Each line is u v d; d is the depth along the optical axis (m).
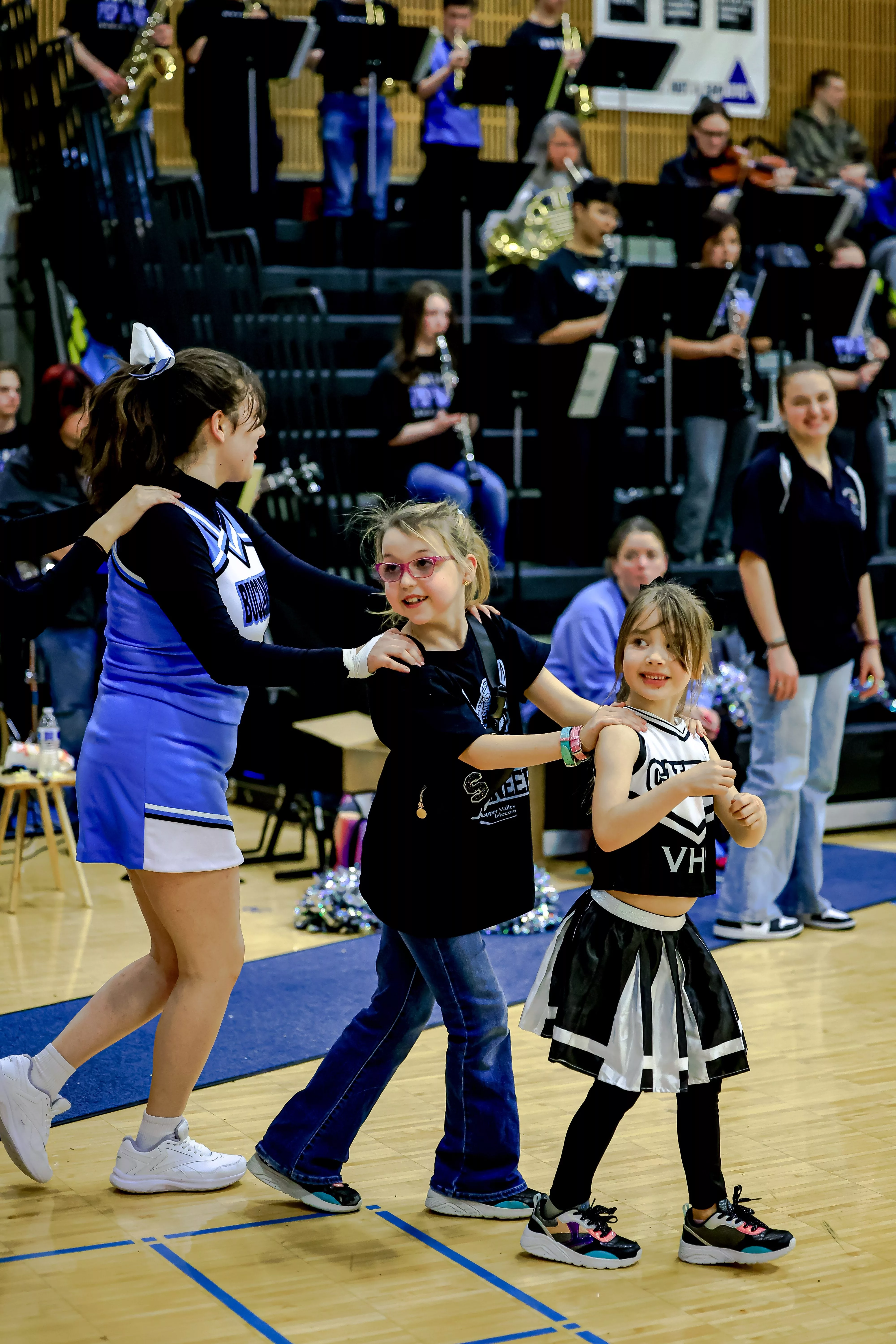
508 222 11.98
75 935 7.72
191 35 11.95
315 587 4.73
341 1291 3.82
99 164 12.36
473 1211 4.30
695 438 11.27
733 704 9.73
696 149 12.94
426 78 12.67
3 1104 4.44
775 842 7.64
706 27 16.56
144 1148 4.50
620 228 11.70
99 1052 4.58
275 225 12.49
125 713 4.39
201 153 12.15
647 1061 3.89
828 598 7.59
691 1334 3.59
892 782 10.50
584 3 16.11
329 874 8.05
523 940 7.62
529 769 9.15
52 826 8.67
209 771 4.44
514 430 10.85
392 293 12.78
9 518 4.82
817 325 11.32
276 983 6.80
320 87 15.82
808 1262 4.00
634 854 3.94
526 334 11.45
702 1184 3.98
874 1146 4.84
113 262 12.44
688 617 4.08
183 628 4.25
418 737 4.07
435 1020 6.23
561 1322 3.65
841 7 17.42
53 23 14.29
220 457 4.48
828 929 7.86
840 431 11.39
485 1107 4.27
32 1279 3.88
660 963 3.97
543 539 10.91
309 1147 4.34
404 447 10.36
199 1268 3.96
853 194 14.09
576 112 13.06
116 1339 3.55
